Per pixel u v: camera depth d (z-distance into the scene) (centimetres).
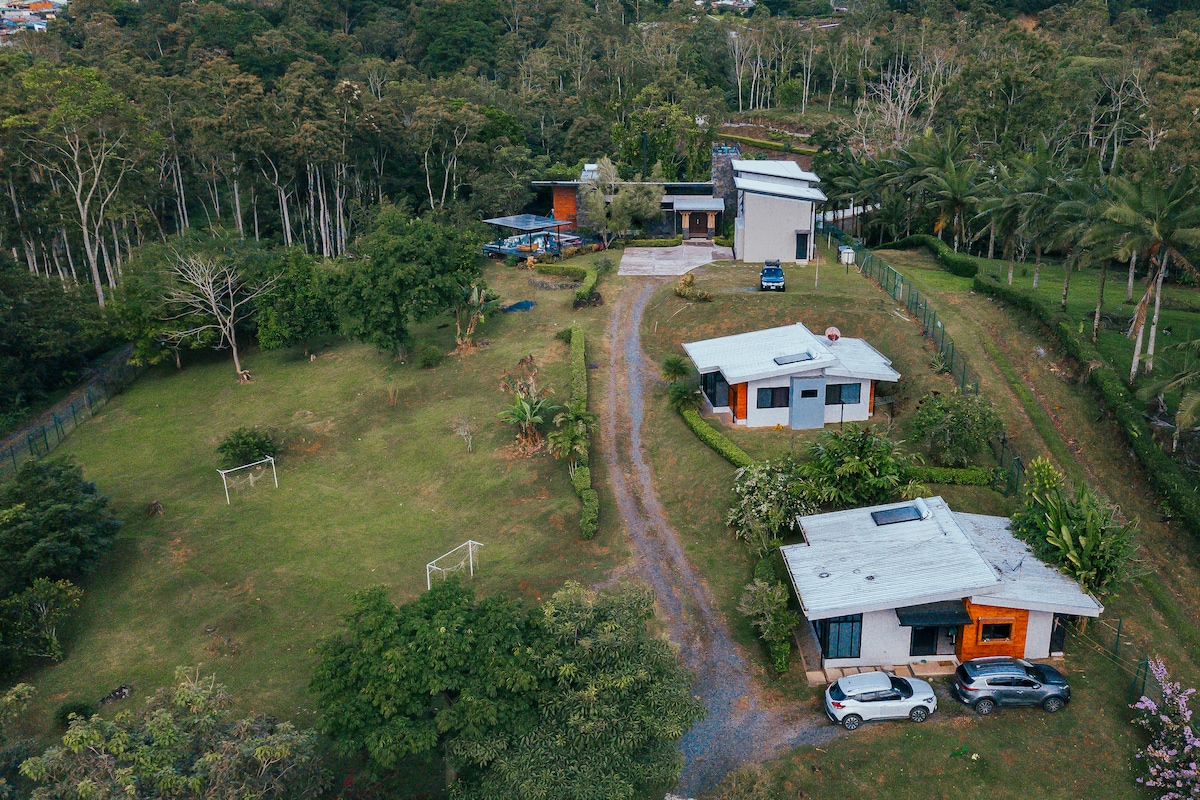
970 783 2691
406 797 2761
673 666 2666
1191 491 3697
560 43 15100
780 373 4622
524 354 5853
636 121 9456
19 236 7644
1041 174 5703
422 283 5784
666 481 4472
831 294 6009
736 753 2866
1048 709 2947
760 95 15088
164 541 4319
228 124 7875
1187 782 2533
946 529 3438
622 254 7794
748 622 3478
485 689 2453
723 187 8450
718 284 6494
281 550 4206
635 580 3759
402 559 4091
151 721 2231
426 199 9825
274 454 5088
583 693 2444
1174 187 4116
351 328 6003
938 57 12469
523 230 8038
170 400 6034
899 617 3091
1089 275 6625
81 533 3816
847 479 3847
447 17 15375
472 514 4419
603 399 5262
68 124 7212
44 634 3456
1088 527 3198
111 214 7725
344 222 9481
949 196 6994
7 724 2817
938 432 4122
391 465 4934
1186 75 7750
